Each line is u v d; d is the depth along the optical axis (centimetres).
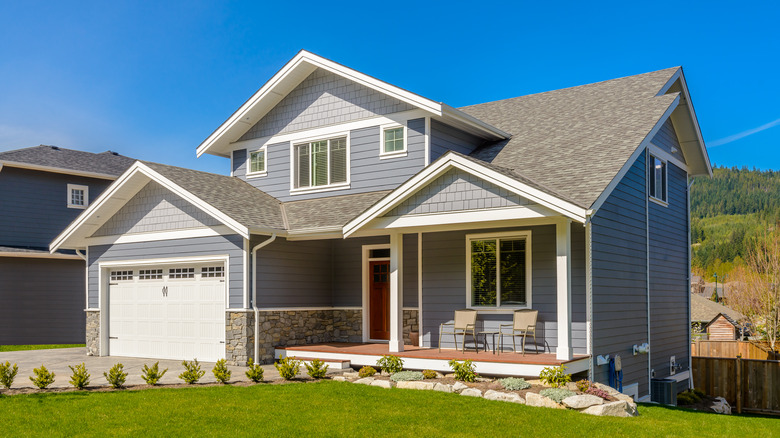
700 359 1938
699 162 2019
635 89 1825
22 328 2484
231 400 1060
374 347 1541
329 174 1811
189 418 937
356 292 1747
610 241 1401
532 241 1412
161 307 1722
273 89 1869
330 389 1166
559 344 1217
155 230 1723
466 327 1413
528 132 1770
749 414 1770
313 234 1562
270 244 1598
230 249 1569
